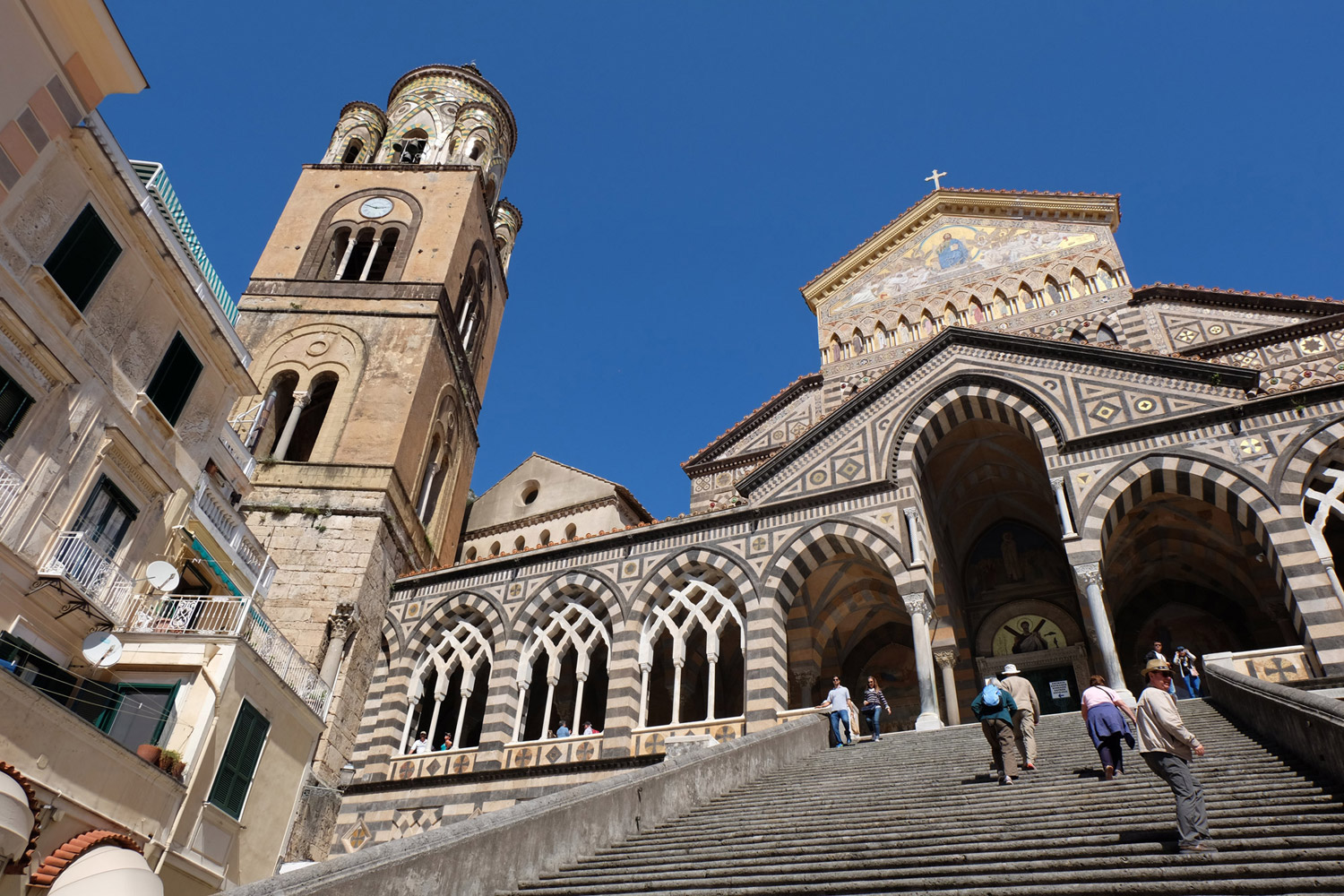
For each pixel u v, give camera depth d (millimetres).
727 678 33969
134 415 21594
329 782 28250
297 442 40250
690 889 9320
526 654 30141
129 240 21391
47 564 18812
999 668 31062
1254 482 22641
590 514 41781
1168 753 8617
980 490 32750
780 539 28000
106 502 21031
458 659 31594
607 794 12555
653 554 29875
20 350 18562
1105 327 33531
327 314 40219
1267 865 7352
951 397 28312
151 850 18094
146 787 18109
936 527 29953
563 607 30734
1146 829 9094
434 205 45188
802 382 39500
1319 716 10508
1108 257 35188
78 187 19750
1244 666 20469
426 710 35219
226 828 20406
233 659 20938
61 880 13867
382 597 33125
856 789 14336
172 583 20938
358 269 45469
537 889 10148
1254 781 10812
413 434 37219
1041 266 36438
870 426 29141
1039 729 17500
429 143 50188
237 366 25516
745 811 13727
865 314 39562
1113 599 31016
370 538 32906
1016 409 27125
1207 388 25078
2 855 14273
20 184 18203
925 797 12867
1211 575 29594
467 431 45344
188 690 20375
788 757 18625
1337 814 8648
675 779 14344
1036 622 31500
